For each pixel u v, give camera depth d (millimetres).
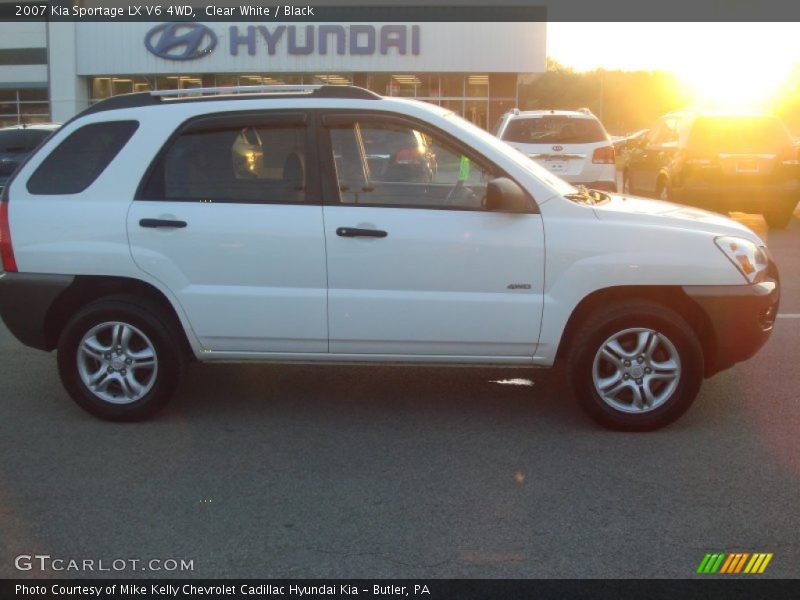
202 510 4340
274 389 6230
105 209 5352
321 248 5211
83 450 5125
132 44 33625
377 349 5320
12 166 12602
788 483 4613
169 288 5316
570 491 4527
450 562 3830
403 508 4348
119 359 5480
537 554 3895
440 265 5188
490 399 6012
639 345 5223
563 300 5191
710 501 4402
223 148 5359
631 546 3961
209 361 5512
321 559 3865
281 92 5484
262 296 5270
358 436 5340
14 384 6395
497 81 34438
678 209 5699
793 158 13352
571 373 5285
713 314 5203
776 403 5871
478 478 4703
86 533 4109
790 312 8461
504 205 5078
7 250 5434
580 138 13922
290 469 4844
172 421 5602
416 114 5293
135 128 5414
